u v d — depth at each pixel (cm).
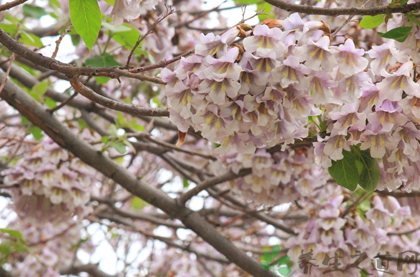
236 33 195
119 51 432
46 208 432
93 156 402
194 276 685
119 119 472
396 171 222
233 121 192
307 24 197
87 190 438
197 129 209
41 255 600
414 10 209
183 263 685
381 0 242
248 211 447
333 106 217
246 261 401
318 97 195
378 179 241
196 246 707
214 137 196
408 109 201
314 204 473
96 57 374
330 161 236
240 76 188
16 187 430
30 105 390
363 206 397
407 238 426
